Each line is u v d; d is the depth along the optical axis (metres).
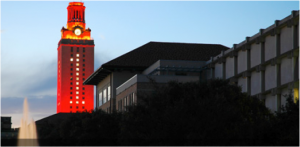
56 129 117.25
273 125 58.56
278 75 90.50
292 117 57.09
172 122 61.72
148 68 124.81
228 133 59.38
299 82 84.12
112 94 129.75
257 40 96.06
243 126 60.03
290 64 87.06
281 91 89.44
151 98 69.31
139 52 132.88
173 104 67.00
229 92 69.81
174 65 116.19
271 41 92.88
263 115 71.94
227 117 61.00
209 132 59.53
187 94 66.88
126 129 69.62
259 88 96.62
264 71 95.69
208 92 69.44
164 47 135.25
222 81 72.50
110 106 129.38
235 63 105.44
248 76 99.94
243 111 69.56
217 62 113.12
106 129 92.88
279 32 90.00
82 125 95.94
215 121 59.78
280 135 55.84
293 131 53.62
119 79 129.75
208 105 62.38
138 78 105.06
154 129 64.62
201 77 116.69
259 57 96.44
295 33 84.94
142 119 67.19
